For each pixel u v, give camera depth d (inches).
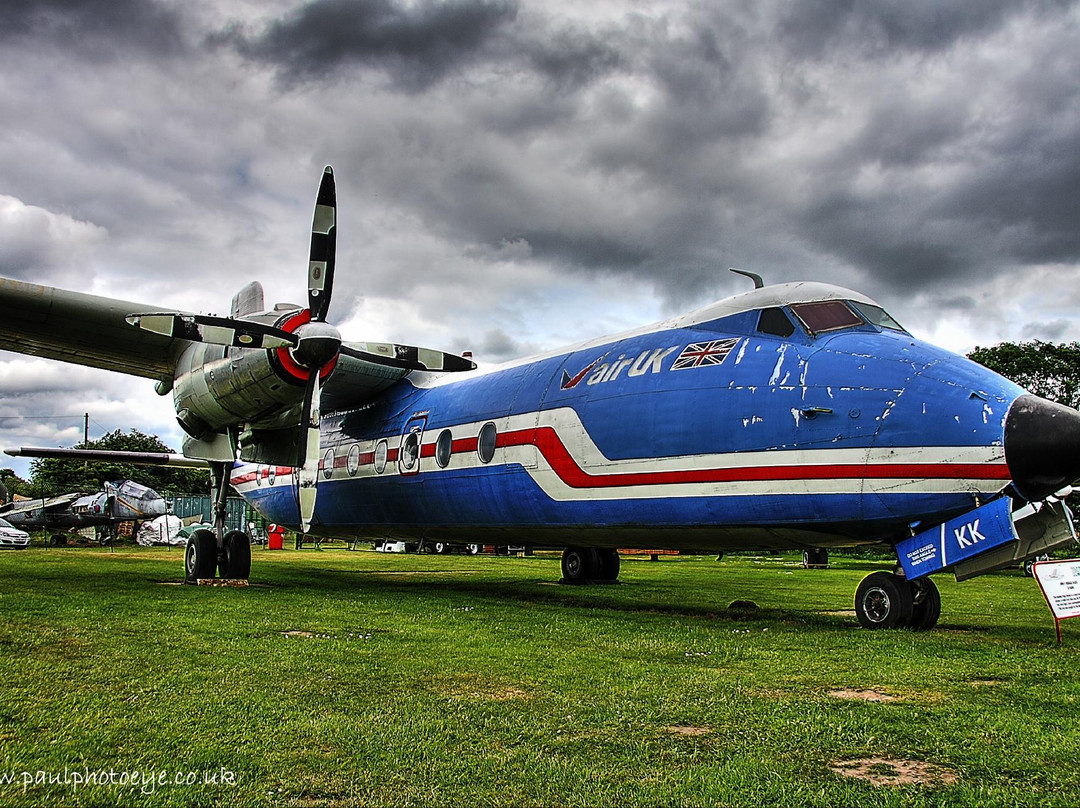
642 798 127.4
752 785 133.3
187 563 516.7
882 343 339.0
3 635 261.7
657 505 376.2
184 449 523.2
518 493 455.2
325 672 216.4
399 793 128.0
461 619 342.6
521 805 124.0
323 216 468.8
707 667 233.5
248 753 145.3
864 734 162.9
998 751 152.4
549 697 192.4
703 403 365.1
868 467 310.2
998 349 1228.5
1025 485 283.0
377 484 584.1
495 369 534.3
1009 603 478.3
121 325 483.5
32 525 1546.5
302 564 883.4
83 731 155.7
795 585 620.7
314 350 437.1
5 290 439.2
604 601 460.8
